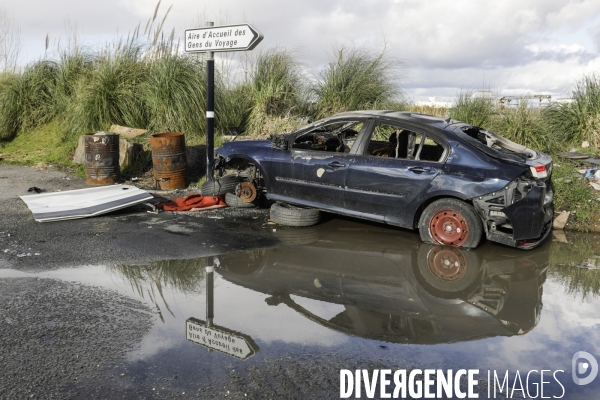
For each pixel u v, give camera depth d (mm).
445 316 3955
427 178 5730
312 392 2854
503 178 5391
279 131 11023
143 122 11359
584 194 7191
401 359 3258
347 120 6406
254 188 7277
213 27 7867
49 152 11633
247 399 2775
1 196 7809
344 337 3543
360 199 6184
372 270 5012
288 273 4875
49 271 4770
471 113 10914
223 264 5098
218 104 11352
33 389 2850
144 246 5617
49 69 13516
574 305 4227
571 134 11289
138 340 3441
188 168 9594
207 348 3336
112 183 8938
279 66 12133
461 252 5625
